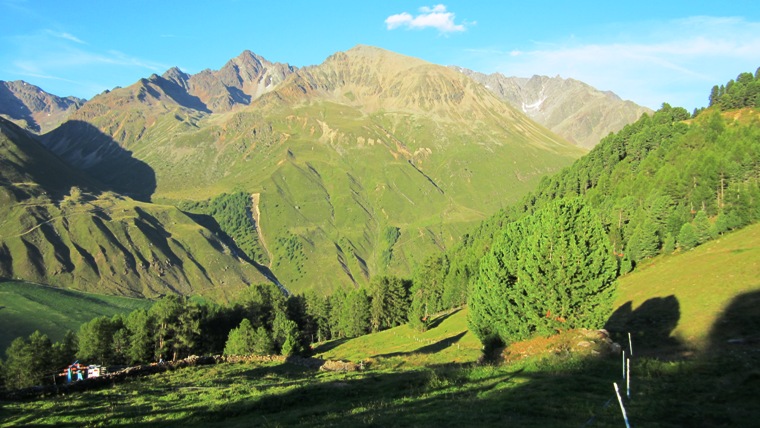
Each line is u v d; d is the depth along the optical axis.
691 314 56.44
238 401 31.62
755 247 73.06
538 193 191.25
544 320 42.56
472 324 53.28
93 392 38.88
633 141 168.12
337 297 150.88
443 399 26.86
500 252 52.44
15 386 82.06
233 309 127.88
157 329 87.75
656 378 27.14
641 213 111.88
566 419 21.22
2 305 188.50
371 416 24.38
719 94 194.38
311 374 46.06
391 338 112.25
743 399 21.56
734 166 105.19
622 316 66.94
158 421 28.23
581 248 42.69
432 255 146.62
